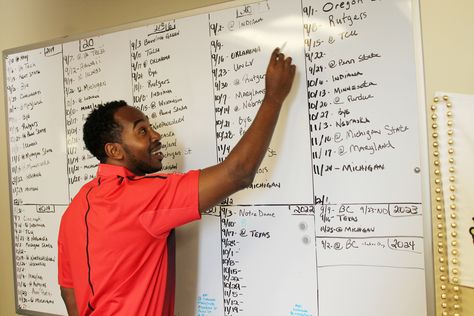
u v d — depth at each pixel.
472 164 0.98
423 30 1.03
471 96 0.98
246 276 1.22
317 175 1.13
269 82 1.04
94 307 1.03
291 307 1.16
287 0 1.15
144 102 1.38
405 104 1.03
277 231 1.18
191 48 1.29
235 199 1.23
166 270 1.08
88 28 1.54
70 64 1.53
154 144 1.18
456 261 1.00
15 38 1.71
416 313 1.02
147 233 0.98
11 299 1.73
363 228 1.08
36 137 1.62
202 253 1.28
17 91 1.66
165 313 1.12
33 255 1.64
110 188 1.03
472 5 0.98
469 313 0.99
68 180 1.55
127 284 1.00
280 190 1.17
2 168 1.73
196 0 1.32
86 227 1.04
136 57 1.39
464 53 0.99
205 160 1.27
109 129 1.12
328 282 1.12
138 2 1.43
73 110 1.53
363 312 1.08
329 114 1.11
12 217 1.68
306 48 1.13
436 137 1.02
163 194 0.96
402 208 1.04
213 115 1.26
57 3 1.61
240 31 1.21
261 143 0.97
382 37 1.05
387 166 1.05
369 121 1.07
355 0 1.08
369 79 1.07
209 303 1.27
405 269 1.04
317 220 1.13
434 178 1.02
